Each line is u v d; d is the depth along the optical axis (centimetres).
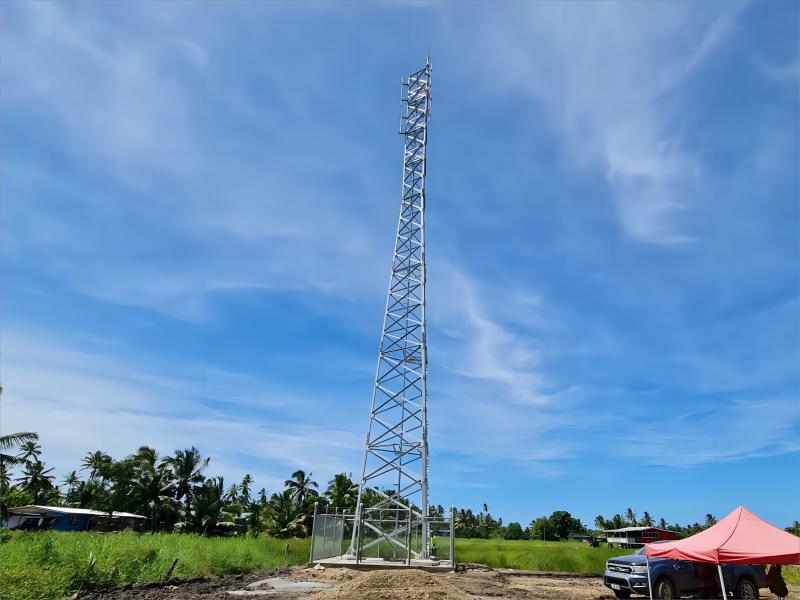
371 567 2300
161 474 5681
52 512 4612
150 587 1742
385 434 2831
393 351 3017
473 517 11650
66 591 1541
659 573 1745
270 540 3291
